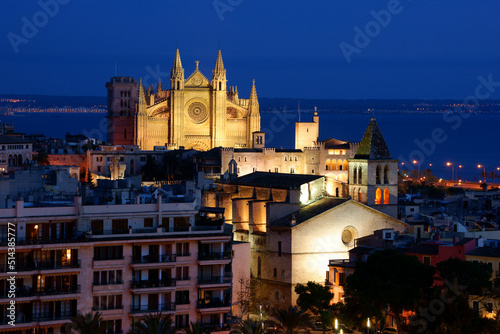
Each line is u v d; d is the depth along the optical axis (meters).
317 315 189.25
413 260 182.75
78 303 159.62
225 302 173.12
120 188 195.25
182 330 166.50
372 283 175.12
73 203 168.88
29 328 154.88
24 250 156.88
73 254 160.25
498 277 188.62
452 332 140.12
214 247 172.88
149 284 165.62
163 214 169.62
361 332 179.88
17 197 175.00
